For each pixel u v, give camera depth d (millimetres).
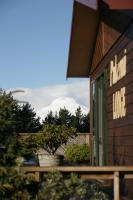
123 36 10438
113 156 12117
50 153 17281
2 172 6781
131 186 9461
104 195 7820
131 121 9586
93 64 16328
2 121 7051
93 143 17000
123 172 7539
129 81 9805
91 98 17297
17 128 7281
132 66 9477
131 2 8500
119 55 11031
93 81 16406
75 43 15516
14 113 7246
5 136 7129
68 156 20312
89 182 8461
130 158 9680
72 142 23484
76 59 16719
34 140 7395
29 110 40656
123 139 10578
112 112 12312
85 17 13539
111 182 11023
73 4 12750
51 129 17203
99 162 15352
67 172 7414
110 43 12273
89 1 9352
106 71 13297
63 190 7117
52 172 7160
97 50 14977
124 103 10414
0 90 7250
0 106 7137
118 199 7402
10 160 7008
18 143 7137
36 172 7234
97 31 14531
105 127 13781
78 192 7246
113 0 8539
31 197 6953
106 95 13352
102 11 13062
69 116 45844
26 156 7191
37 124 41750
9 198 6797
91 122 17297
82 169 7375
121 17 10445
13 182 6820
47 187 7059
